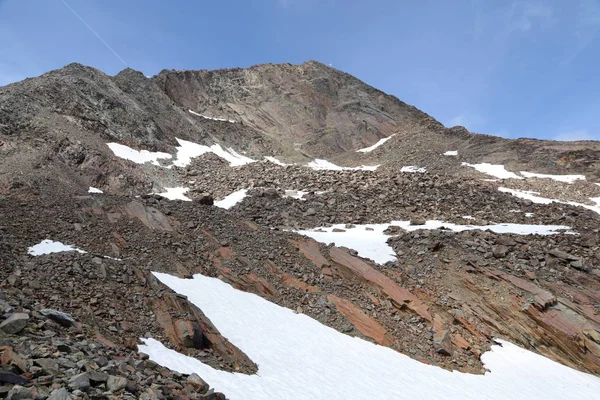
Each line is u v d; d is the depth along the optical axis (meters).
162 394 7.88
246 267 22.08
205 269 20.84
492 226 35.78
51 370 6.91
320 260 24.62
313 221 37.72
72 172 41.84
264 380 12.48
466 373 17.83
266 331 16.27
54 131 48.72
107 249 19.80
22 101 52.34
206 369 11.55
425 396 14.67
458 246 27.55
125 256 19.64
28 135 46.03
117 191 43.47
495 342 20.91
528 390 17.16
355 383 14.21
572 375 19.12
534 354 20.50
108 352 9.41
